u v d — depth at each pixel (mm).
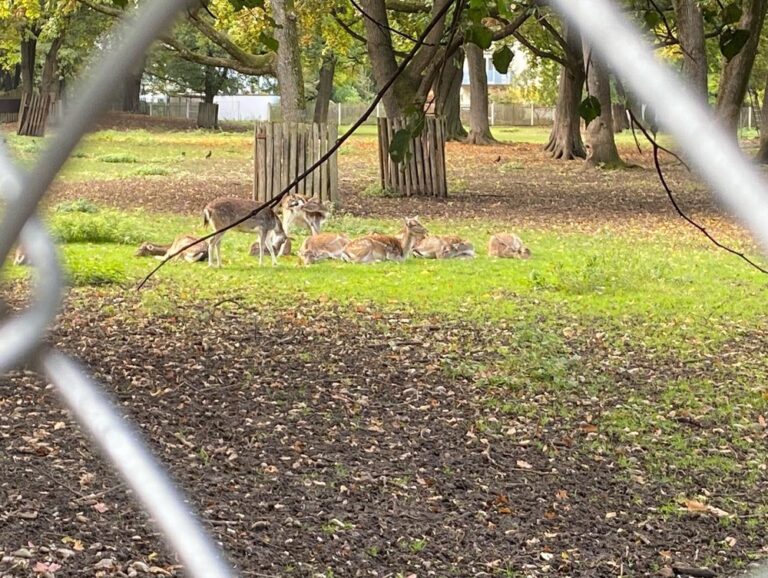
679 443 8875
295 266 17500
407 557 6441
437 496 7535
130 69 907
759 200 896
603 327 13406
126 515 6473
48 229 1075
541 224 24250
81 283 14758
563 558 6562
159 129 59938
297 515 6973
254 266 17328
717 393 10500
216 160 41531
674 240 21875
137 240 19469
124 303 13625
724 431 9344
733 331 13406
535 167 42031
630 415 9641
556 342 12297
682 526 7184
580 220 25125
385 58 27969
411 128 4617
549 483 7934
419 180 29109
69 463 7297
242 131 67938
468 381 10570
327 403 9578
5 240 980
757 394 10492
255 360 10930
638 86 911
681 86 916
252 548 6273
